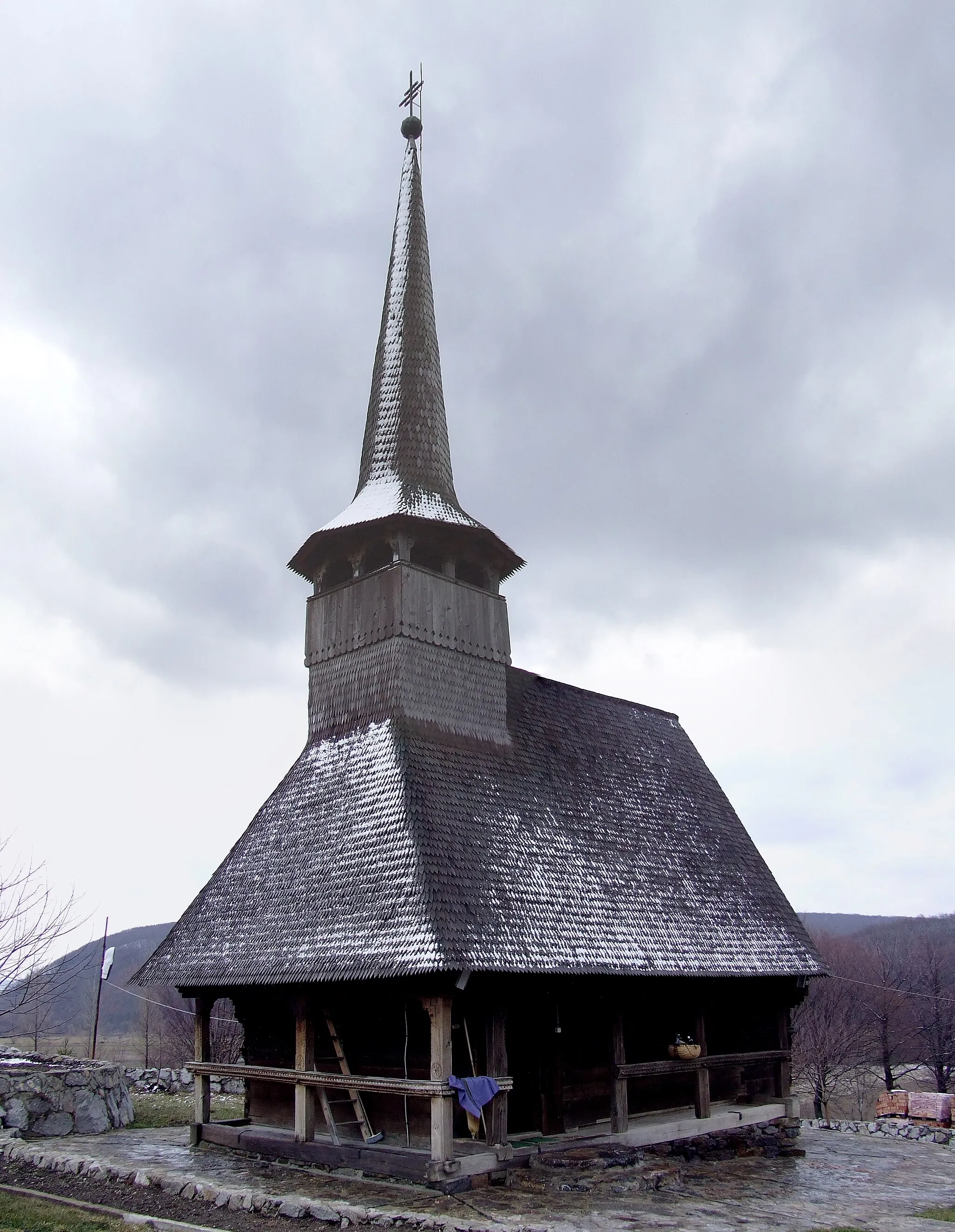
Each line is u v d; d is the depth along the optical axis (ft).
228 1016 175.73
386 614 73.51
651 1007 76.43
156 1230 46.60
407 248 91.40
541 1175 58.13
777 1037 86.43
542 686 89.25
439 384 87.10
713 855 87.04
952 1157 75.15
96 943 111.45
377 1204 51.90
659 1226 49.47
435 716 72.69
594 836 76.07
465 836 64.69
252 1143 64.95
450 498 82.17
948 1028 166.40
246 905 68.54
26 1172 61.31
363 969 55.47
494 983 59.72
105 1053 204.03
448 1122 54.90
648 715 100.07
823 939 263.90
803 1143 81.30
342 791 69.72
